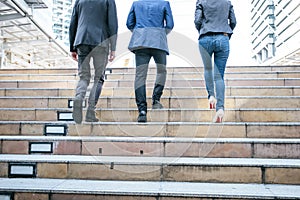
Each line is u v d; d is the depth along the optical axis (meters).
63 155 2.15
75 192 1.62
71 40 2.70
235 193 1.57
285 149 2.07
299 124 2.37
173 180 1.84
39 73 4.71
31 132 2.55
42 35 6.92
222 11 2.58
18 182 1.78
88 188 1.66
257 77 3.96
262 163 1.83
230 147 2.10
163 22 2.54
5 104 3.17
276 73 3.94
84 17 2.52
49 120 2.85
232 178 1.81
